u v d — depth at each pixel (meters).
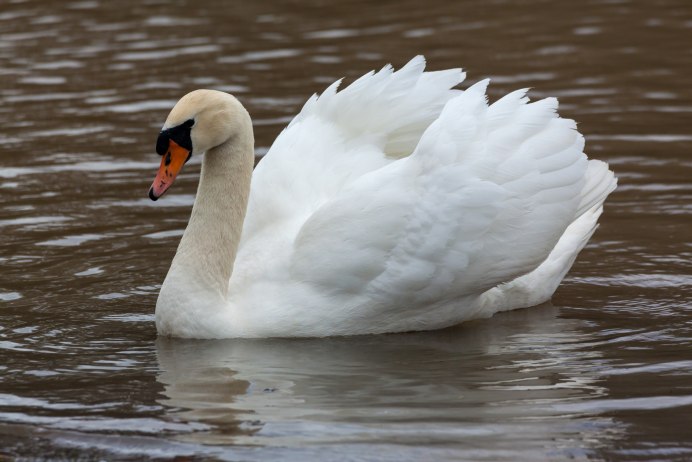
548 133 13.56
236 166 13.50
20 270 15.27
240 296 13.56
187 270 13.44
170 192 18.64
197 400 11.45
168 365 12.45
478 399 11.39
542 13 29.47
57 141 20.80
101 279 15.02
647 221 16.98
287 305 13.37
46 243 16.25
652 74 24.16
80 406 11.34
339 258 13.24
